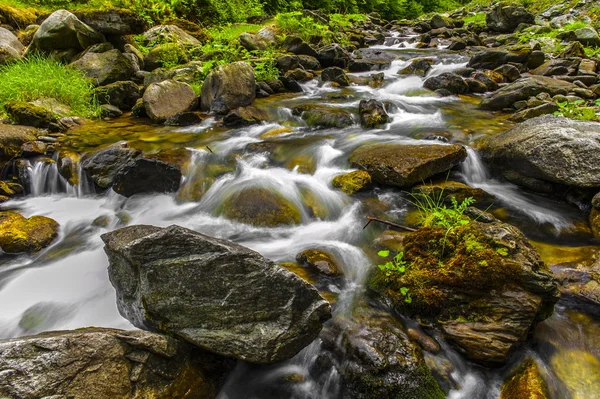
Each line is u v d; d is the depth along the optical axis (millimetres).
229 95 7551
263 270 2576
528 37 13531
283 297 2561
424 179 4836
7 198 5477
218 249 2617
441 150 5023
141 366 2332
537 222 4262
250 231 4359
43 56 8953
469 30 17578
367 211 4562
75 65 8539
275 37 11922
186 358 2555
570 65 9492
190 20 13727
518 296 2777
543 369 2674
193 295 2596
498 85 9031
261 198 4676
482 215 4133
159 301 2605
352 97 8539
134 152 5609
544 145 4605
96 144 6270
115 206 5262
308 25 13516
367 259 3773
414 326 2953
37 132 6410
